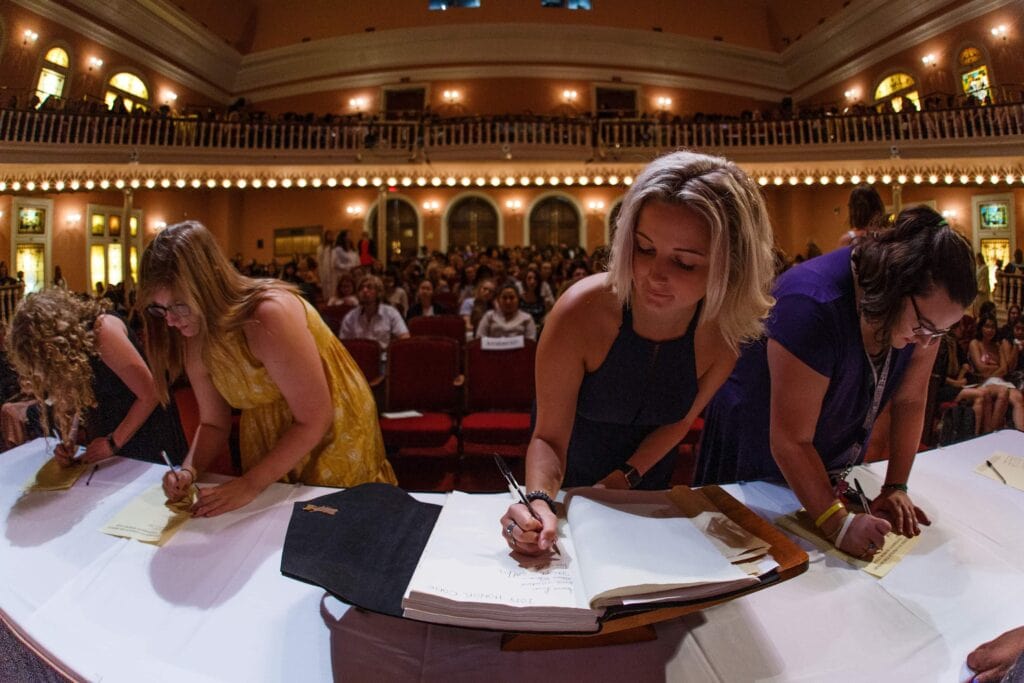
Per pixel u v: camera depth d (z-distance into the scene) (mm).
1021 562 1092
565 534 1006
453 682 811
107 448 1630
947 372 4102
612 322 1200
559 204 17062
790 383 1218
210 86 18641
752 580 850
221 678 816
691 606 825
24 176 9836
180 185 9977
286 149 14297
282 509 1316
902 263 1071
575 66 18469
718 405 1747
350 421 1687
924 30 14836
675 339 1223
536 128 14750
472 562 901
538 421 1256
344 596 861
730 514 1057
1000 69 13383
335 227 17375
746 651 865
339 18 18891
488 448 3424
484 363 3902
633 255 1017
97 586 1028
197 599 994
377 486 1209
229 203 17281
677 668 832
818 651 866
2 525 1255
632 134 14523
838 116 13742
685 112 19000
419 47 18359
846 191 15672
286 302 1447
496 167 10047
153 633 907
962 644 879
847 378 1272
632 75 18672
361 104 18844
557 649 866
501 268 9867
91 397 1610
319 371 1481
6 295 10305
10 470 1558
